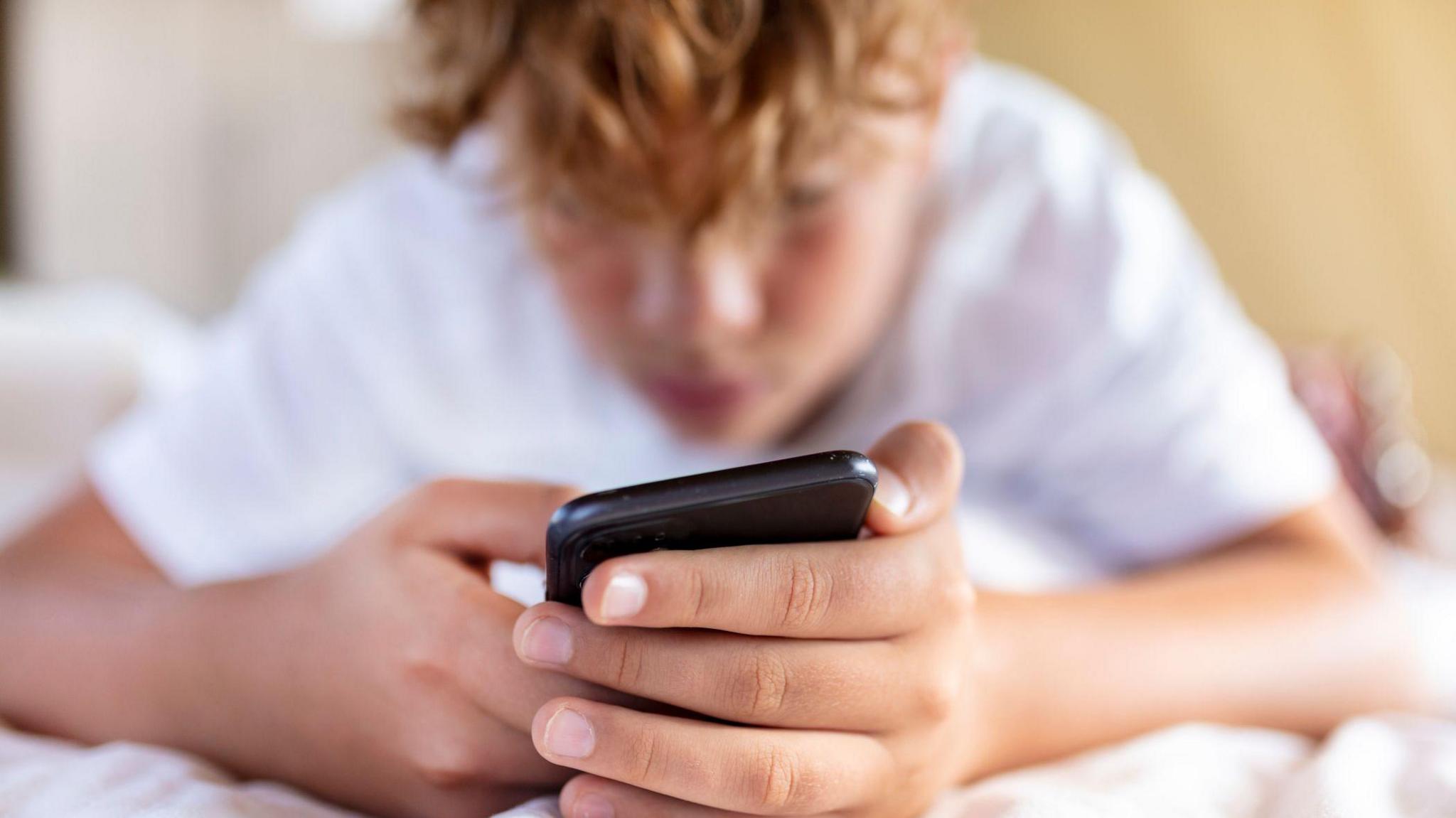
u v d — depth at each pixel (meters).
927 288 0.94
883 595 0.42
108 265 2.64
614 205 0.62
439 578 0.47
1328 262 2.49
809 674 0.41
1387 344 2.49
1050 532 0.99
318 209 1.12
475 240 0.95
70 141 2.61
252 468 0.97
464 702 0.46
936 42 0.73
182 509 0.92
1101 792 0.48
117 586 0.65
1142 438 0.93
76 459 1.57
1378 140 2.45
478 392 1.03
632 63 0.57
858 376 0.98
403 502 0.51
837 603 0.41
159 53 2.60
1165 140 2.54
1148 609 0.65
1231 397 0.92
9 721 0.62
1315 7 2.45
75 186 2.62
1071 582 0.90
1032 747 0.55
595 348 0.80
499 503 0.48
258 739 0.53
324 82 2.63
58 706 0.59
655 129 0.59
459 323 0.99
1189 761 0.52
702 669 0.40
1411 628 0.74
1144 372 0.93
